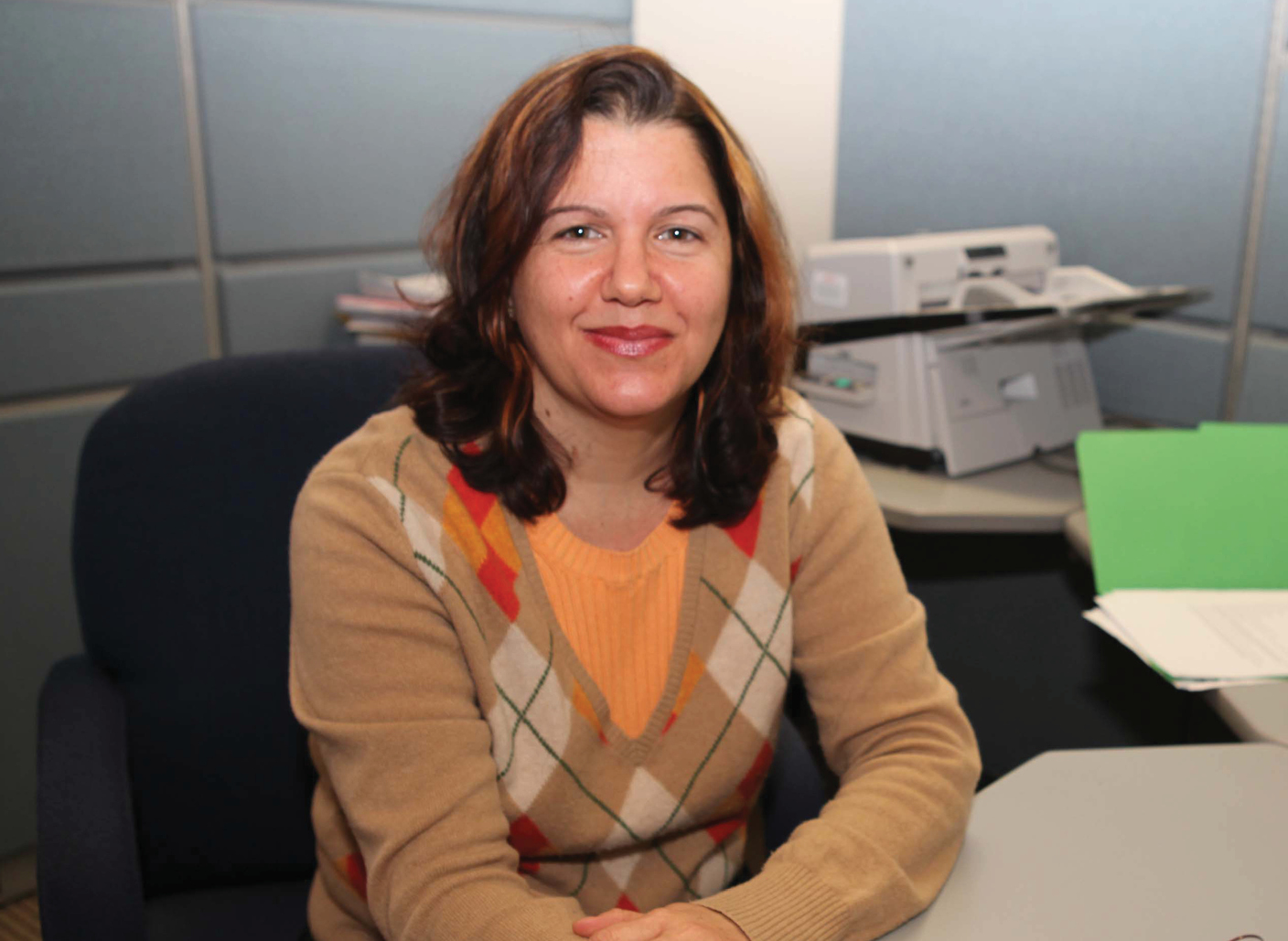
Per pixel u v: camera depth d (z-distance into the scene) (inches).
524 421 30.4
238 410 36.0
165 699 35.5
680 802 31.6
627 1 74.3
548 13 71.3
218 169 62.9
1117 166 64.9
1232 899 24.8
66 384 61.1
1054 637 69.8
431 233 32.6
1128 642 37.1
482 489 30.2
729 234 30.7
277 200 65.2
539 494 30.4
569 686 30.5
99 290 60.9
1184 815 28.0
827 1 75.0
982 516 53.9
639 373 29.0
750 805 34.7
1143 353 67.6
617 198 28.0
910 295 59.0
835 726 32.6
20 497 61.2
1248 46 58.1
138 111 59.8
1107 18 63.4
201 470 35.6
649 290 28.0
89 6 57.0
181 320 64.2
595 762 30.8
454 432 30.4
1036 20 66.4
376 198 68.8
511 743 30.2
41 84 56.6
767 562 32.7
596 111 28.4
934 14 70.8
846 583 33.2
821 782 35.8
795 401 35.4
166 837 36.2
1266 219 59.3
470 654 29.5
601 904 32.2
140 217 61.1
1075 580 68.5
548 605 30.6
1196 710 63.1
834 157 78.8
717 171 29.9
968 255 60.9
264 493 36.0
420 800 27.1
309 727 28.3
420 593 29.0
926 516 54.1
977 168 71.3
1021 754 72.6
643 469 31.9
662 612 32.0
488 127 30.0
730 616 32.3
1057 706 70.3
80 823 29.6
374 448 30.5
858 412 62.6
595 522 32.1
